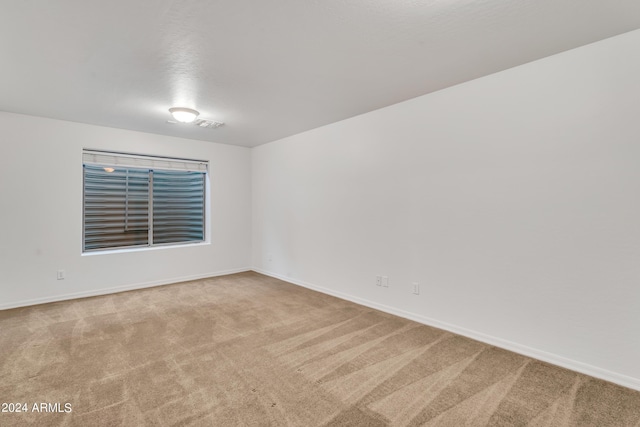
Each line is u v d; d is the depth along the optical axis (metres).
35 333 2.89
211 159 5.23
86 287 4.08
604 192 2.14
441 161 2.99
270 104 3.33
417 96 3.14
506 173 2.57
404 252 3.31
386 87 2.90
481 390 2.02
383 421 1.74
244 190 5.63
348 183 3.90
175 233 5.14
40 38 2.02
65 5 1.68
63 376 2.16
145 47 2.15
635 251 2.04
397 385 2.08
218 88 2.89
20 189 3.64
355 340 2.76
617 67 2.08
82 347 2.61
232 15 1.79
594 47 2.16
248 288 4.52
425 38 2.07
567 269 2.29
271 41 2.09
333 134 4.08
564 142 2.29
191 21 1.85
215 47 2.16
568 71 2.27
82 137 4.03
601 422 1.73
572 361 2.27
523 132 2.48
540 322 2.42
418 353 2.52
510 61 2.42
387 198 3.46
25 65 2.40
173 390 2.01
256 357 2.45
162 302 3.85
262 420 1.74
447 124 2.94
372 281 3.63
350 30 1.97
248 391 2.00
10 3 1.66
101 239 4.43
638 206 2.02
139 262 4.51
